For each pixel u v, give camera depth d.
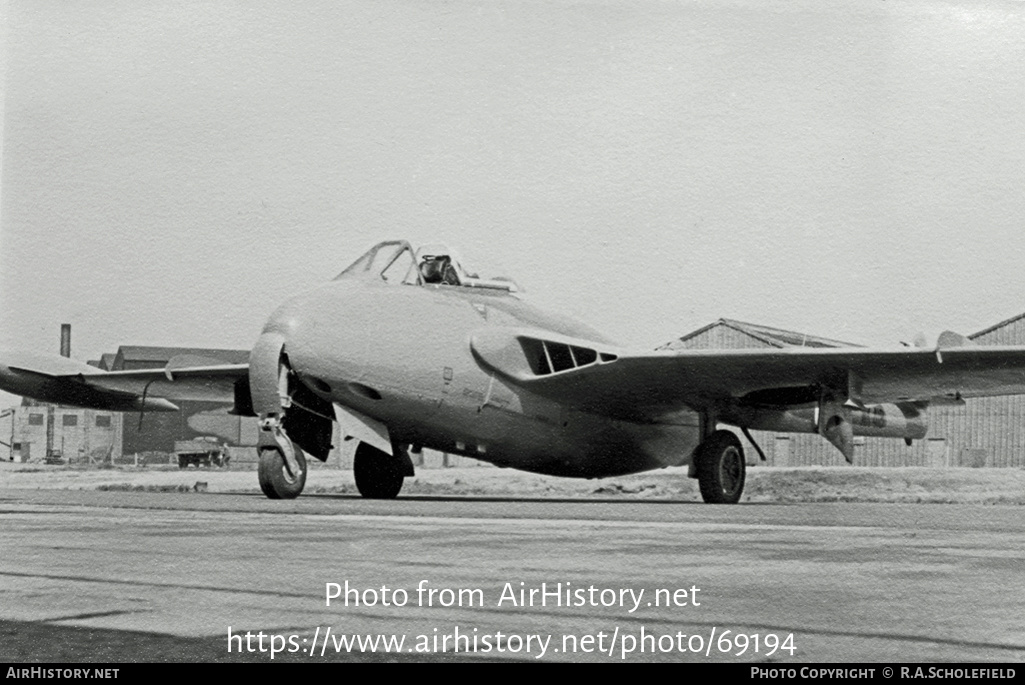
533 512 18.98
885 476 37.84
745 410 27.31
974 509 22.92
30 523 15.30
